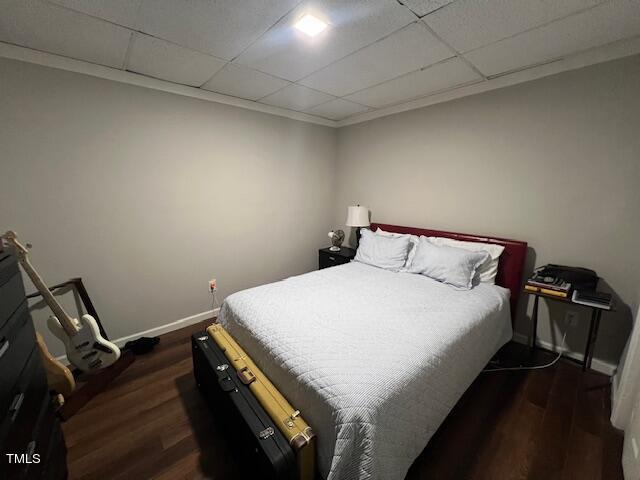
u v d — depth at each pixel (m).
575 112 2.00
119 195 2.29
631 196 1.85
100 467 1.38
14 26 1.54
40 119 1.90
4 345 0.93
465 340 1.59
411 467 1.36
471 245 2.47
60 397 1.62
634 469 1.21
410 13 1.45
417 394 1.24
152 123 2.37
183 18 1.49
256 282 3.32
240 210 3.05
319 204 3.81
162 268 2.60
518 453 1.43
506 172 2.37
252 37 1.68
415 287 2.20
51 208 2.01
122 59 1.97
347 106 3.10
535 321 2.22
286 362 1.33
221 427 1.58
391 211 3.30
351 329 1.54
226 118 2.80
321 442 1.12
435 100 2.71
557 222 2.16
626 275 1.91
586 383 1.93
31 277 1.83
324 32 1.63
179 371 2.11
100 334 2.11
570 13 1.44
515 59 1.97
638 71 1.75
